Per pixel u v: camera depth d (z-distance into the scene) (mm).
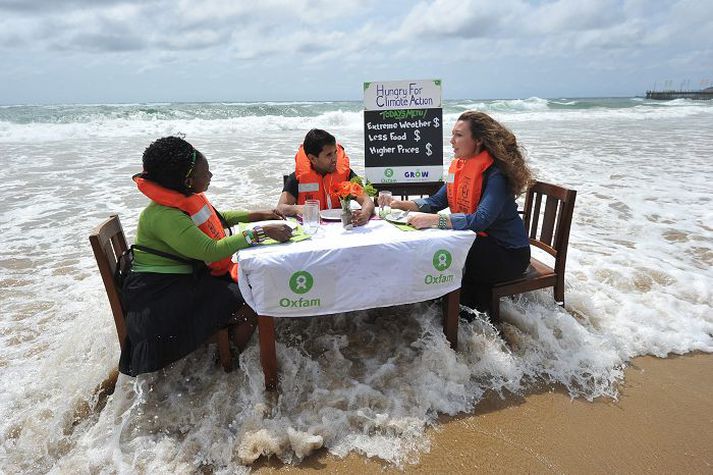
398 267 2631
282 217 3381
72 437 2424
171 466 2215
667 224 5676
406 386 2684
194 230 2521
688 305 3602
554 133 15562
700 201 6629
